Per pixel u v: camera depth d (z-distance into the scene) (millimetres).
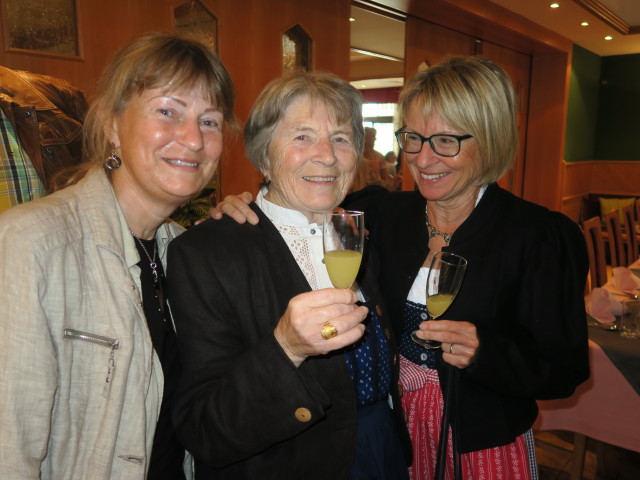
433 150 1296
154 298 1111
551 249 1264
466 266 1235
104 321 929
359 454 1111
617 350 1946
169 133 985
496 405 1304
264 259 1094
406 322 1400
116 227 984
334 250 1080
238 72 3445
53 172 1434
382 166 5293
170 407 1123
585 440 2184
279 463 1050
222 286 1044
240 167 3568
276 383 900
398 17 4824
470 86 1238
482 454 1314
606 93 8414
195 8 3123
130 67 964
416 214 1501
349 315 853
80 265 914
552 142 7355
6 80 1503
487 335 1205
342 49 4219
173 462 1148
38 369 821
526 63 7172
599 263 3389
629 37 6789
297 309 857
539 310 1242
